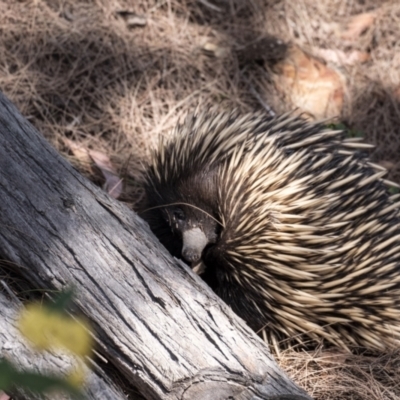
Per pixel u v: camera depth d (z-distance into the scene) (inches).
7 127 276.8
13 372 96.3
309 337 330.3
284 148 316.5
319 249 303.6
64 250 251.1
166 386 231.8
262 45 504.7
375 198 323.3
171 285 249.3
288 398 237.9
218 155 313.4
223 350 238.5
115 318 239.0
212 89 479.2
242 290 322.7
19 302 243.6
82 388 220.8
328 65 526.0
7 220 257.6
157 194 327.6
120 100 449.1
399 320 331.0
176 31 495.5
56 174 270.7
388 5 573.9
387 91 524.4
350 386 302.5
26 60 439.5
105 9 481.4
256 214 303.6
